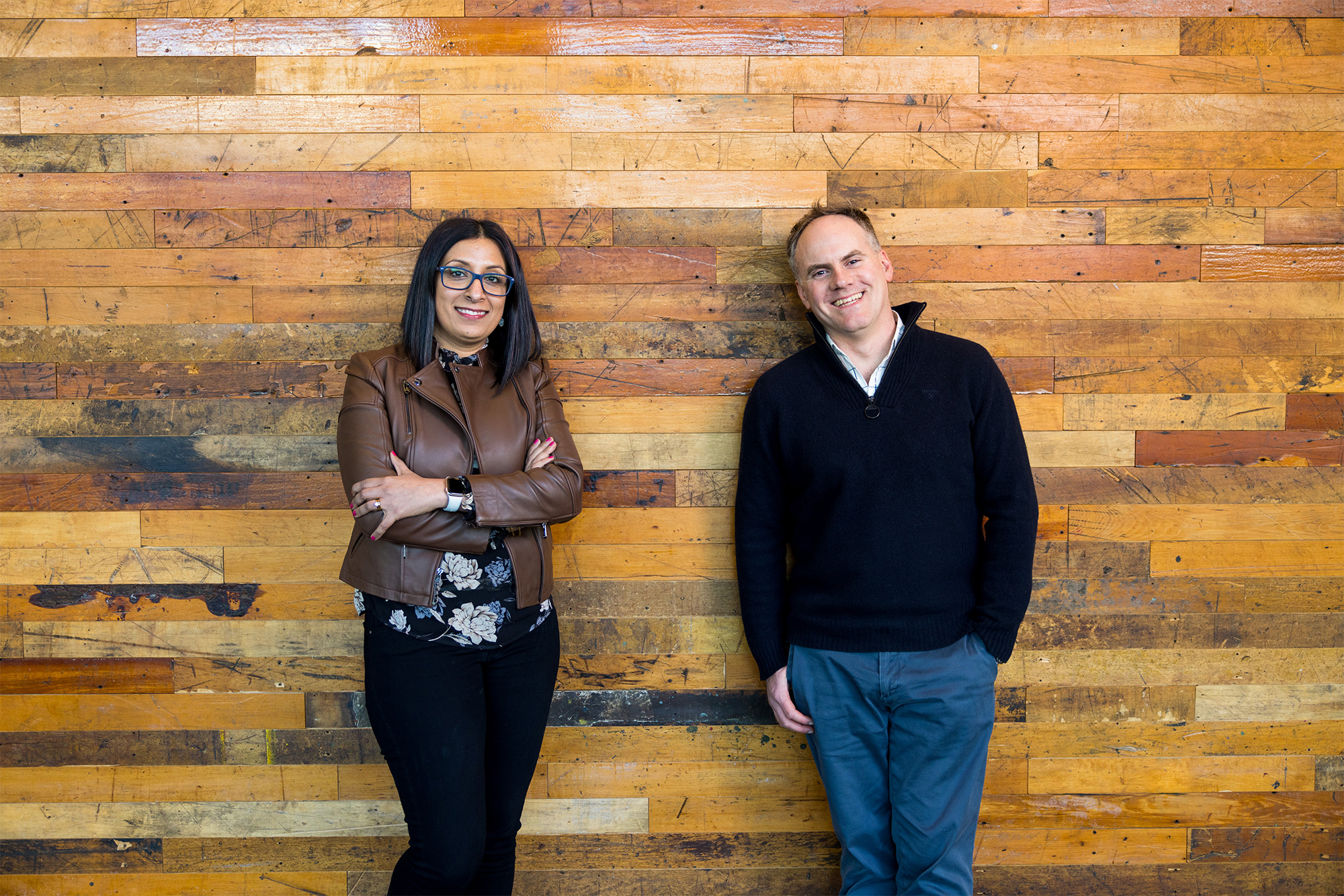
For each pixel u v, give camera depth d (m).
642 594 2.15
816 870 2.17
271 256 2.09
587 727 2.16
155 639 2.12
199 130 2.08
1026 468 1.73
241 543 2.12
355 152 2.09
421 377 1.67
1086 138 2.12
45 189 2.08
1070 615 2.16
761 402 1.84
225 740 2.13
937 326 2.13
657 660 2.15
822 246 1.75
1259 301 2.14
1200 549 2.16
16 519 2.11
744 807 2.16
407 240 2.10
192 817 2.14
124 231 2.09
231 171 2.09
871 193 2.12
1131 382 2.14
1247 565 2.15
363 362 1.69
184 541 2.11
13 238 2.08
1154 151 2.12
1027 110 2.11
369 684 1.65
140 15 2.06
